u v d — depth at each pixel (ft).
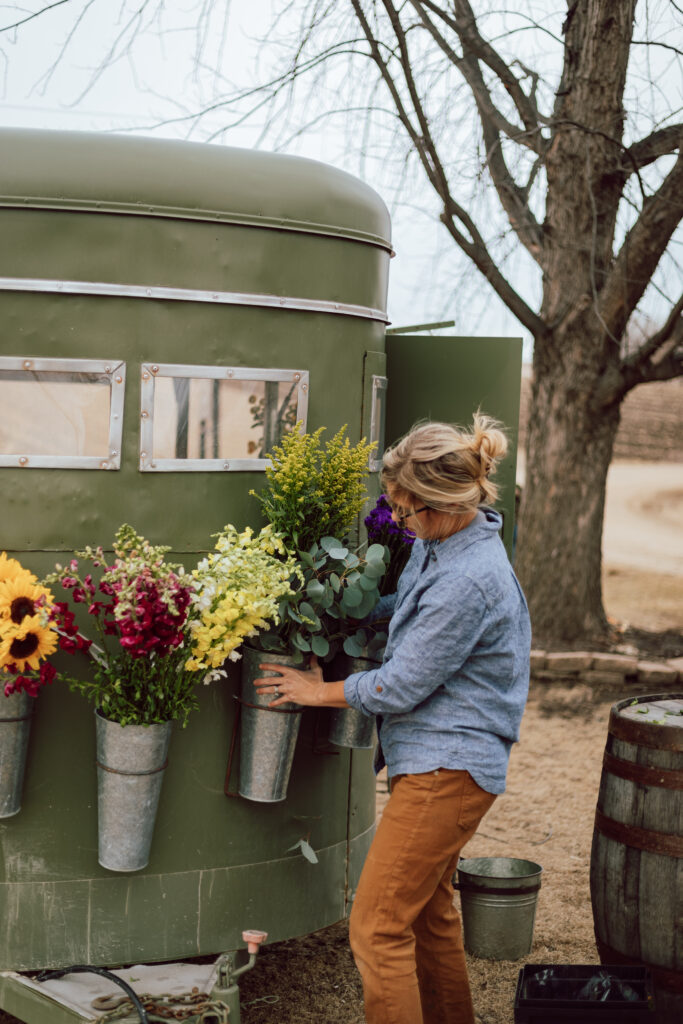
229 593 7.85
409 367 11.25
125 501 8.50
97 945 8.67
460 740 7.41
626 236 19.45
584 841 13.96
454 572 7.39
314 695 8.10
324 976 10.29
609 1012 8.40
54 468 8.35
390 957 7.45
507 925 10.50
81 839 8.61
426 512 7.58
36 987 8.27
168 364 8.48
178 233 8.43
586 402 22.66
